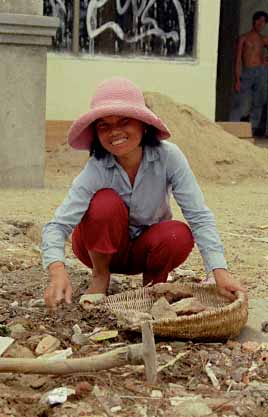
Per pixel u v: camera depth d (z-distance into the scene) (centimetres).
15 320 406
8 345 371
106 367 319
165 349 371
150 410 316
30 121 942
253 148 1191
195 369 353
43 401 320
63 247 401
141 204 427
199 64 1301
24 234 694
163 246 436
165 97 1198
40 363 321
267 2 1784
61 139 1218
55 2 1209
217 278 403
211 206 874
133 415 312
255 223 770
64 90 1232
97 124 402
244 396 329
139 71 1270
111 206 415
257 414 316
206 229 411
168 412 315
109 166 417
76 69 1234
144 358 320
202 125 1190
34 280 511
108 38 1248
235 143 1182
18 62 924
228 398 328
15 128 937
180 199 419
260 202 914
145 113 394
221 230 730
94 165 418
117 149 400
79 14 1223
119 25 1250
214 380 342
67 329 395
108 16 1241
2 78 923
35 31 915
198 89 1306
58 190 954
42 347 372
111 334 382
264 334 409
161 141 420
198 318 373
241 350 377
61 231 404
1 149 935
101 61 1245
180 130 1155
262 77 1633
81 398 323
